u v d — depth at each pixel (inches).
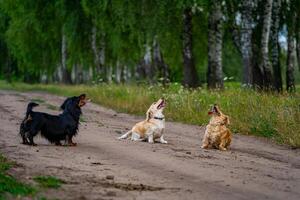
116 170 466.3
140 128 650.2
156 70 1596.9
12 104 1150.3
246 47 1201.4
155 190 402.9
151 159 525.0
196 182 437.4
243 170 494.9
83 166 475.5
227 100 896.3
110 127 802.8
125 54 1796.3
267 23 1205.1
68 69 2226.9
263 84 1203.9
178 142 664.4
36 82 3110.2
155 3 1316.4
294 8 1359.5
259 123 752.3
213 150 607.2
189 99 954.7
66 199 366.9
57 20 1982.0
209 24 1325.0
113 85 1379.2
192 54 1395.2
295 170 511.8
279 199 399.2
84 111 1074.7
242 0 1237.7
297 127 698.2
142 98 1077.8
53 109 1065.5
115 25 1632.6
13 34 2208.4
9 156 508.7
